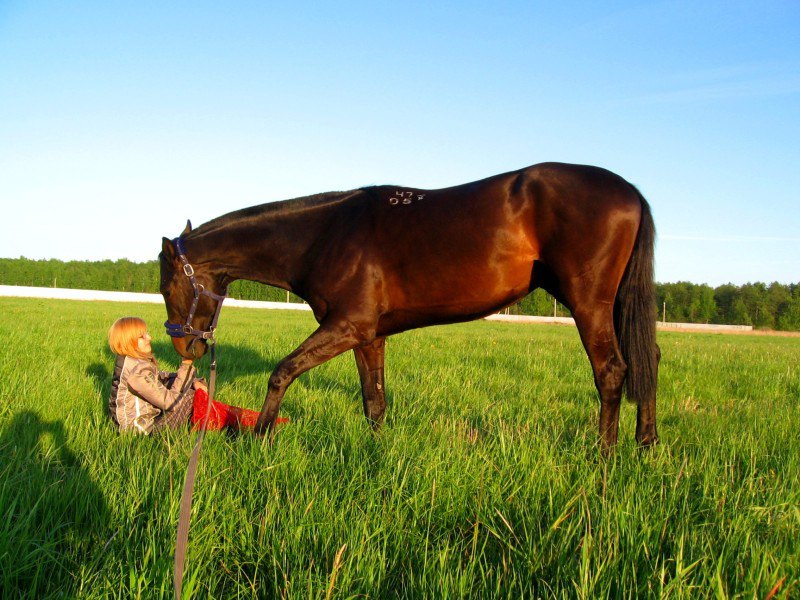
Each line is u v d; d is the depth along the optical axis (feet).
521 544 7.76
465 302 12.72
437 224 12.58
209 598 6.52
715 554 7.31
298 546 7.61
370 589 6.77
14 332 33.32
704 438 13.41
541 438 12.39
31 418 13.62
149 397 13.05
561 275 11.98
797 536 7.66
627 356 12.01
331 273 13.32
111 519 8.29
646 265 11.86
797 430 14.29
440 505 8.89
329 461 10.76
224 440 12.59
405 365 27.48
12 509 7.72
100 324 45.88
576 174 11.98
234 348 31.94
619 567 7.09
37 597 6.71
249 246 14.49
